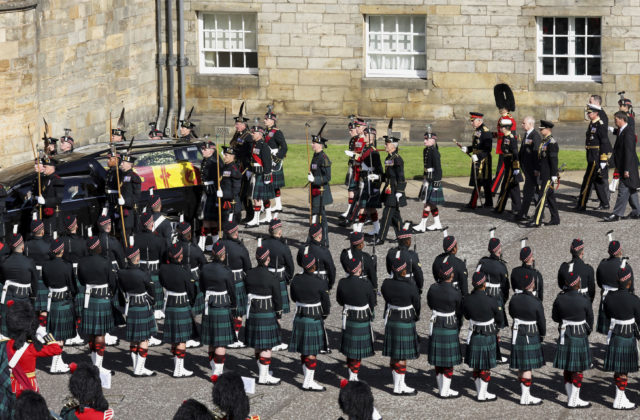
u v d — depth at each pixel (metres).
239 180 27.17
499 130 30.05
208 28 39.75
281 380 19.27
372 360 20.25
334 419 17.48
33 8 31.48
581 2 36.78
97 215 25.91
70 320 19.95
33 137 32.09
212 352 19.39
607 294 18.14
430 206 28.09
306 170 35.12
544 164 28.08
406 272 18.67
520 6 37.22
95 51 35.66
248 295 18.98
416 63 38.91
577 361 17.72
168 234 23.50
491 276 19.36
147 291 19.31
